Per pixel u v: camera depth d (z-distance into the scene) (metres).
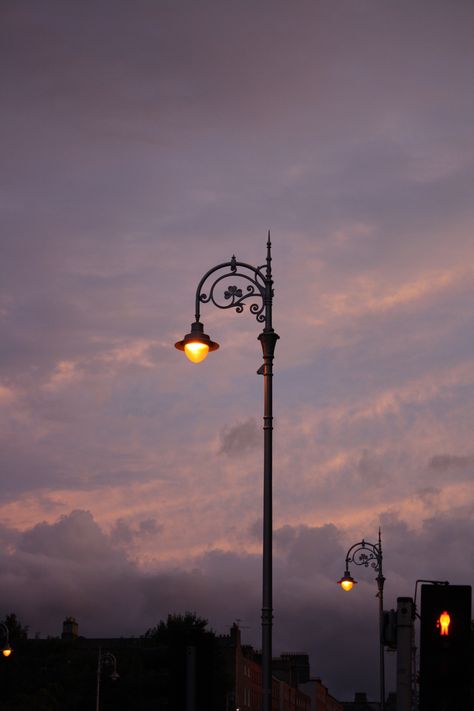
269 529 17.19
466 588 13.74
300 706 148.38
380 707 38.78
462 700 13.50
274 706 121.00
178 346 18.62
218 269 18.70
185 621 94.50
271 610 16.81
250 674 108.38
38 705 81.19
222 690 91.88
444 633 13.61
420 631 13.70
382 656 38.75
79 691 84.62
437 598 13.72
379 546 38.72
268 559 17.03
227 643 98.88
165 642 93.25
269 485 17.38
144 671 86.19
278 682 125.31
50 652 91.69
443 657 13.55
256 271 18.58
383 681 38.75
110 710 83.12
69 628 102.38
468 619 13.68
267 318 18.31
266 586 16.91
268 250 18.70
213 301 18.56
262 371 18.17
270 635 16.69
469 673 13.60
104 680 84.12
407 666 14.34
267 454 17.58
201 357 18.42
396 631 14.47
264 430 17.73
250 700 107.69
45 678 88.00
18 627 94.06
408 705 14.24
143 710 83.81
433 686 13.52
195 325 18.48
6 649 51.62
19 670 88.31
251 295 18.52
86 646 100.50
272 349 18.19
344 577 38.28
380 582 38.28
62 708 83.69
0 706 82.06
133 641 101.12
